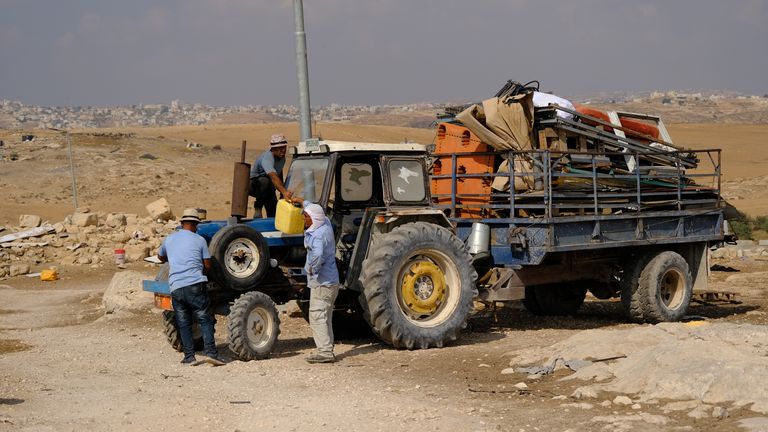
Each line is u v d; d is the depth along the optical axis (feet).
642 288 43.73
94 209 204.74
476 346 36.91
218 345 39.75
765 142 451.94
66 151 281.33
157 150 301.22
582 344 31.50
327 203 37.45
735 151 408.67
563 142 41.78
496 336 39.70
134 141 314.96
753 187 213.87
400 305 36.94
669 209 45.88
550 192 38.58
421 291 37.32
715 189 47.70
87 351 39.45
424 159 39.70
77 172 251.80
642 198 44.52
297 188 38.75
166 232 103.60
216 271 35.04
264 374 31.99
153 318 50.78
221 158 301.84
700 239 46.21
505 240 39.96
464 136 42.83
